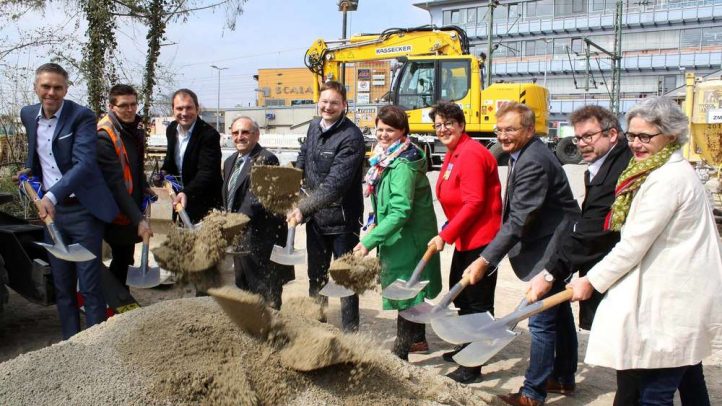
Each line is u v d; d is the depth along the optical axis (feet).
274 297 14.25
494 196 12.67
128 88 14.39
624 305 8.58
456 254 13.15
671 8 153.79
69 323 13.28
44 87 12.51
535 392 11.78
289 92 249.34
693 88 44.39
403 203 12.34
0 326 14.84
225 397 7.93
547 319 11.60
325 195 12.97
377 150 13.12
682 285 8.38
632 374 8.82
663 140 8.60
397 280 11.95
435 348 15.49
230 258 13.33
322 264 14.05
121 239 14.67
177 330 8.64
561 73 165.99
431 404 9.26
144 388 7.78
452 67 48.91
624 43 160.35
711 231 8.50
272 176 12.53
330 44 55.57
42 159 12.95
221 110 134.00
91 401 7.56
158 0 26.45
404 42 52.11
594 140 10.49
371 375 9.23
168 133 15.83
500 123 11.62
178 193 15.24
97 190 13.01
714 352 15.39
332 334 9.00
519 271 11.99
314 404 8.31
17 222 15.70
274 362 8.59
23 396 7.64
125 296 14.20
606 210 9.94
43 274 13.93
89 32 25.45
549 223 11.68
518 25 170.30
